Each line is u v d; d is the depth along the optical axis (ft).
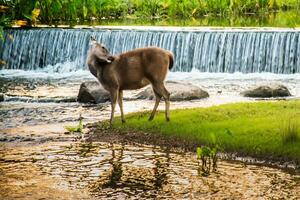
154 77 47.52
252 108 49.88
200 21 110.52
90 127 49.34
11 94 67.31
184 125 46.06
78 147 43.75
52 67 86.94
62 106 60.34
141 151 42.50
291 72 79.66
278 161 39.29
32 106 60.34
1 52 88.99
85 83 63.21
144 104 60.23
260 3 124.67
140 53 47.88
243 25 99.09
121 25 101.04
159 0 124.36
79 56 86.12
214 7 124.47
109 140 45.39
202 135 43.73
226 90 68.03
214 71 82.02
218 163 39.50
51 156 41.45
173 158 40.73
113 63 47.55
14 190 34.45
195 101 61.26
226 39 81.41
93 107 59.62
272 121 44.91
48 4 105.19
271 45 80.28
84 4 114.42
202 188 34.58
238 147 41.37
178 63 83.05
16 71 86.74
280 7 130.21
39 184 35.50
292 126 42.45
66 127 48.37
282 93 63.31
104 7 120.06
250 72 81.00
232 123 45.21
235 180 35.99
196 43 82.38
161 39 83.30
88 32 85.92
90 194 33.76
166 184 35.32
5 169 38.47
